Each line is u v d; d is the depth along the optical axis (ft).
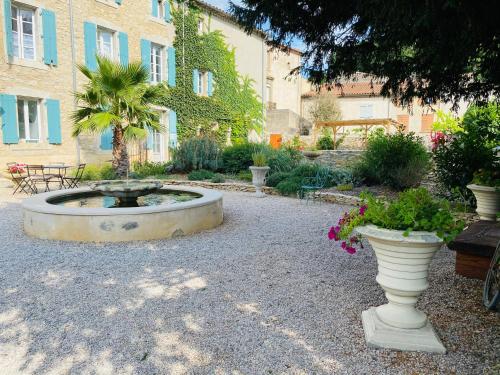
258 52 70.08
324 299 10.78
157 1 51.37
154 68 52.65
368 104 90.02
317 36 14.56
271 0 12.50
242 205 27.91
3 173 35.35
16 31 37.68
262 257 14.88
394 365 7.48
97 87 33.91
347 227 8.45
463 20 9.52
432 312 9.72
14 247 15.93
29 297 10.91
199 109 57.47
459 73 15.78
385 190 30.91
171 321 9.42
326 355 7.88
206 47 58.18
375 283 12.07
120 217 16.75
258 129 70.85
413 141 32.32
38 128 40.22
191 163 43.45
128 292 11.29
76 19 42.27
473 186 16.47
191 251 15.58
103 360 7.75
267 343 8.38
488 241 12.01
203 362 7.68
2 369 7.43
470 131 22.39
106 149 45.88
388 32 11.73
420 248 7.50
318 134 79.56
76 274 12.81
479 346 8.07
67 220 16.81
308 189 30.40
